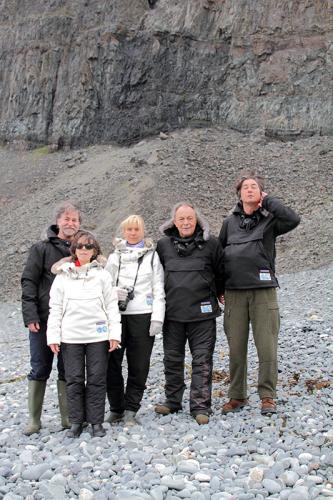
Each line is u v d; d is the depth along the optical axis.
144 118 37.06
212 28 38.41
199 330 6.40
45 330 6.34
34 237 26.58
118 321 6.10
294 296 15.60
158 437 5.69
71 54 39.41
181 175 28.81
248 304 6.37
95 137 37.62
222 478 4.64
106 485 4.63
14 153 38.47
